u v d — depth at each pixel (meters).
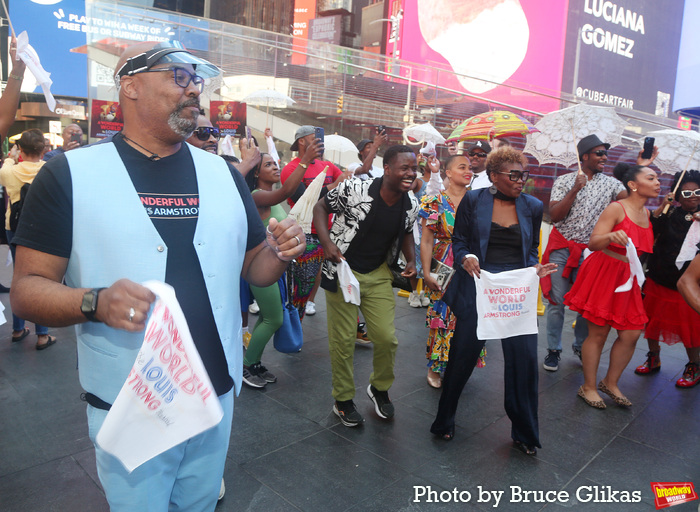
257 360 3.83
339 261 3.08
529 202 3.06
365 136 12.02
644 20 32.91
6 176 4.34
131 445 1.14
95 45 6.93
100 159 1.33
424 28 34.66
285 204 8.80
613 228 3.70
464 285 3.06
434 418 3.45
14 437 2.99
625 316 3.64
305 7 51.00
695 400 3.91
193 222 1.40
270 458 2.87
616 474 2.85
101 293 1.11
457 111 11.77
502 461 2.94
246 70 9.66
